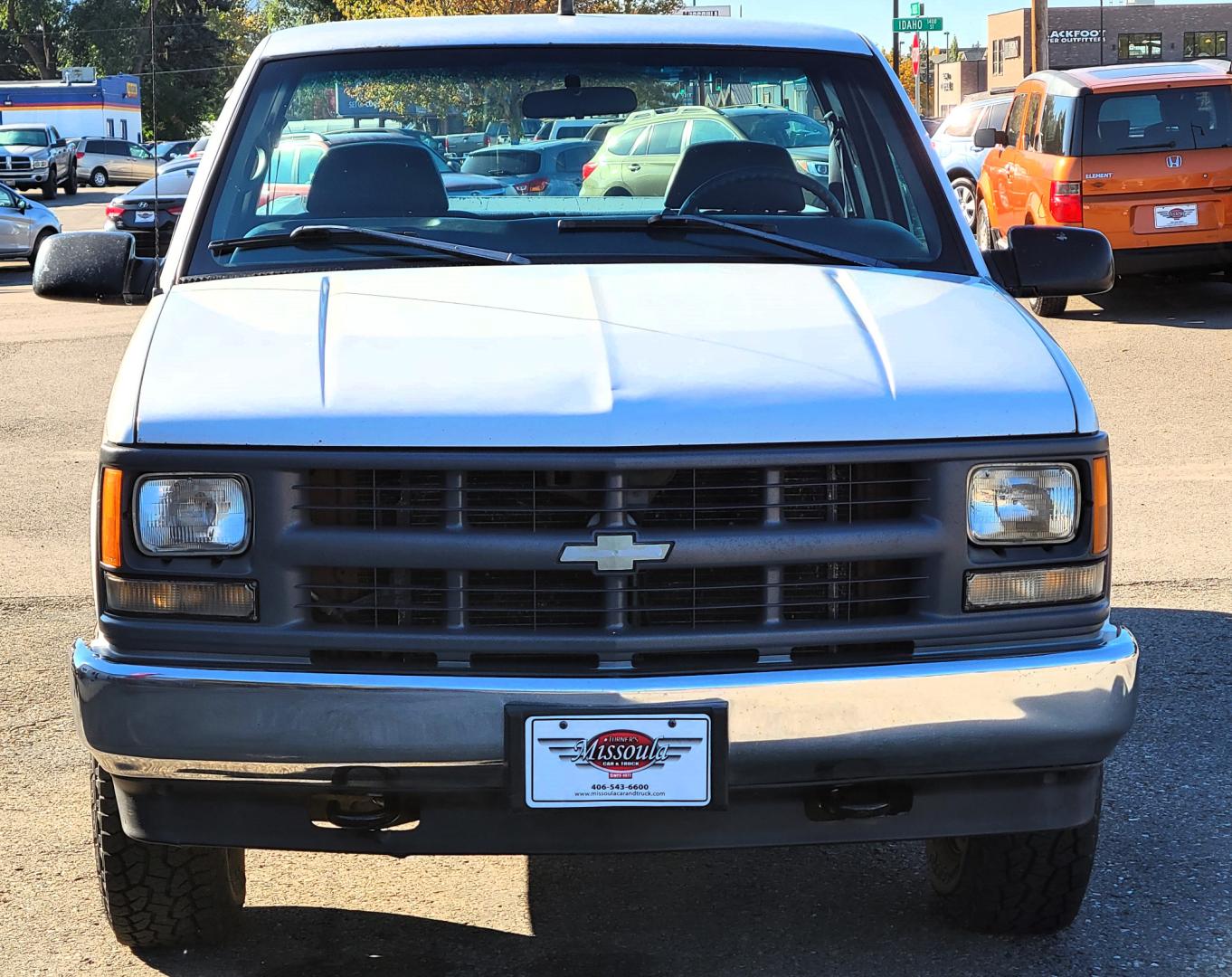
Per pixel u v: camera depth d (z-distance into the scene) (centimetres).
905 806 305
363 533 292
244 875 381
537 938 366
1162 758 475
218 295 356
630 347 316
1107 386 1119
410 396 300
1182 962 349
